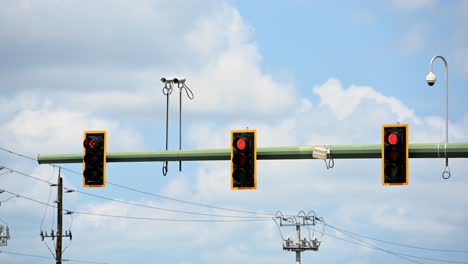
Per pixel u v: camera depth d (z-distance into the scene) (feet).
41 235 321.93
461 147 147.64
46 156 160.97
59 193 325.62
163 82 167.43
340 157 152.05
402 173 146.10
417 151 148.46
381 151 150.51
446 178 149.07
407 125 146.41
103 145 157.07
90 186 156.76
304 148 153.07
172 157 157.28
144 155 158.10
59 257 326.44
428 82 160.25
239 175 151.53
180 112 168.96
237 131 152.15
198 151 156.76
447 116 156.66
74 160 161.07
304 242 426.10
